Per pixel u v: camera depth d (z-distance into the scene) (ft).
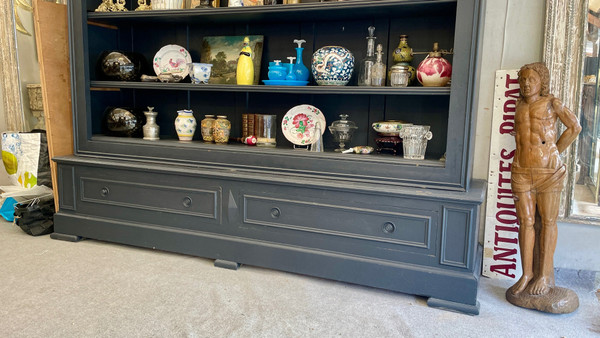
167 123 11.12
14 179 12.12
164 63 10.54
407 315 7.25
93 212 10.04
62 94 10.41
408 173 7.84
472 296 7.34
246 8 8.68
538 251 7.69
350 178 8.18
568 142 7.36
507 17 8.57
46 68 10.02
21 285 7.92
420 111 9.06
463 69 7.28
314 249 8.32
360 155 8.34
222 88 9.07
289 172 8.60
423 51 8.94
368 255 8.00
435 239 7.56
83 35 9.84
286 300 7.65
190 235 9.13
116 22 10.66
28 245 9.88
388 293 8.03
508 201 8.61
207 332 6.61
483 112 8.87
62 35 10.34
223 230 8.95
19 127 13.09
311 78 9.75
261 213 8.61
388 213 7.75
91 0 10.12
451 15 8.64
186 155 9.36
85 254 9.44
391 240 7.81
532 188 7.52
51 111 10.18
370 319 7.10
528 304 7.46
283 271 8.86
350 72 8.80
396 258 7.83
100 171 9.82
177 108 10.96
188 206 9.14
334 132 9.11
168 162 9.52
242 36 10.18
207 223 9.06
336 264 8.13
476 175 9.06
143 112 10.83
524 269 7.66
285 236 8.51
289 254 8.42
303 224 8.35
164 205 9.36
